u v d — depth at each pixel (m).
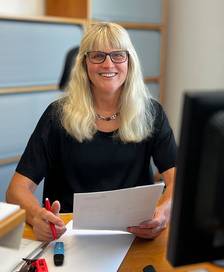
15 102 2.42
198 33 3.40
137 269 0.95
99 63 1.41
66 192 1.48
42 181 1.51
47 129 1.47
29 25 2.42
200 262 0.65
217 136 0.59
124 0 3.12
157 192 1.03
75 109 1.46
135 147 1.50
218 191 0.61
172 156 1.56
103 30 1.42
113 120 1.49
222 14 3.22
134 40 3.25
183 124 0.59
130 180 1.50
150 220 1.08
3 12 2.64
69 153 1.46
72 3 2.82
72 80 1.50
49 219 1.07
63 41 2.66
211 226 0.63
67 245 1.05
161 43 3.53
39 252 1.01
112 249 1.04
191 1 3.39
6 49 2.31
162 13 3.48
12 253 0.96
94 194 0.99
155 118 1.56
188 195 0.60
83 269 0.94
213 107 0.58
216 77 3.36
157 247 1.06
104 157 1.46
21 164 1.43
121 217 1.05
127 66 1.46
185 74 3.54
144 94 1.54
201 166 0.59
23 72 2.43
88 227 1.07
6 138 2.40
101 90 1.45
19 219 0.71
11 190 1.32
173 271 0.94
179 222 0.62
